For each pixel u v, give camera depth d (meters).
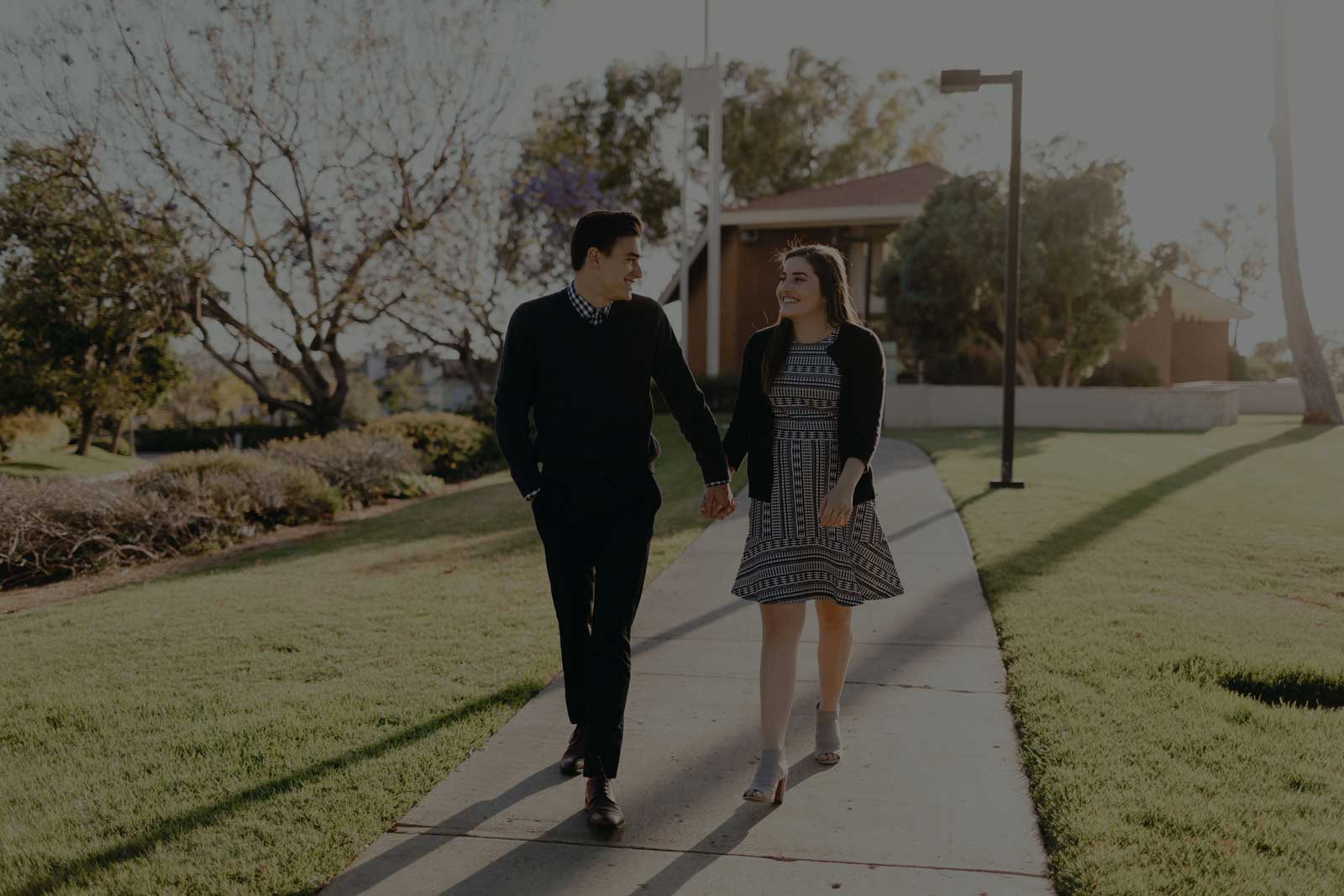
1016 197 9.76
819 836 2.86
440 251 18.73
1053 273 18.72
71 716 4.02
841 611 3.25
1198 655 4.36
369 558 7.99
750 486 3.21
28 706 4.19
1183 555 6.61
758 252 26.14
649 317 3.18
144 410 35.81
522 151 21.39
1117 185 18.78
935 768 3.31
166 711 4.05
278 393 44.91
